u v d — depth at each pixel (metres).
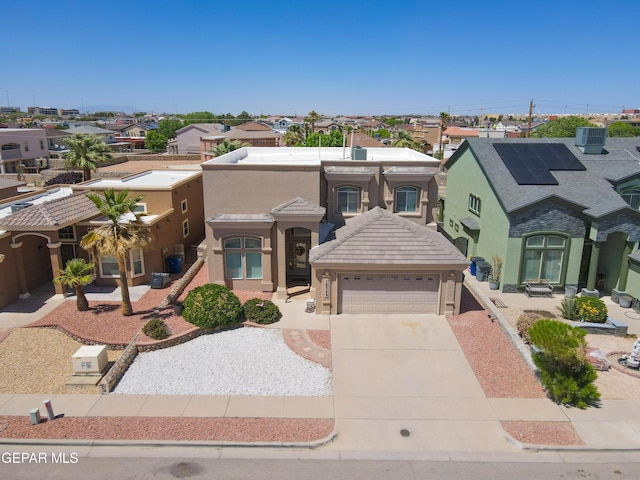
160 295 22.56
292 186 22.25
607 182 24.30
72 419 13.77
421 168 23.95
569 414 14.17
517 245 22.95
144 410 14.21
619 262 23.20
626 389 15.56
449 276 19.95
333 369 16.44
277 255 22.52
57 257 21.83
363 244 20.06
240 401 14.69
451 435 13.26
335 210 24.25
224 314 18.91
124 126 138.00
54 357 17.33
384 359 17.09
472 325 19.59
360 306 20.56
